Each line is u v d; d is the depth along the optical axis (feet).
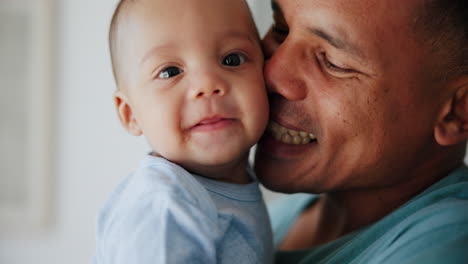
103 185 9.66
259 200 2.67
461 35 2.32
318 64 2.45
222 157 2.38
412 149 2.50
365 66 2.30
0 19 9.21
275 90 2.50
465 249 1.89
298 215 3.46
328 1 2.30
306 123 2.48
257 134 2.46
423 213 2.22
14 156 9.53
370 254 2.31
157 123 2.40
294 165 2.58
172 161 2.44
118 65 2.65
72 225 9.76
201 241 2.05
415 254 1.99
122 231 2.13
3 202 9.62
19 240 9.75
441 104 2.46
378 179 2.57
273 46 2.73
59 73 9.45
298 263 2.87
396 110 2.38
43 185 9.55
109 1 9.33
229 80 2.40
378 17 2.25
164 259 1.96
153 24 2.44
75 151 9.62
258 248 2.40
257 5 4.93
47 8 9.18
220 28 2.46
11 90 9.39
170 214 2.09
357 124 2.38
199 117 2.33
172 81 2.40
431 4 2.24
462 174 2.52
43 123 9.40
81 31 9.40
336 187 2.61
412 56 2.31
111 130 9.55
